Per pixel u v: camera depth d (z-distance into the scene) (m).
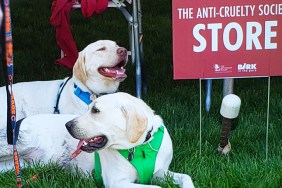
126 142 2.85
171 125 3.91
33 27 7.02
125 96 2.88
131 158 2.93
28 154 3.32
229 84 3.90
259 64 3.31
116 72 3.69
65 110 3.73
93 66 3.66
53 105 3.78
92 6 3.96
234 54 3.30
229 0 3.23
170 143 3.09
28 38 6.53
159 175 3.06
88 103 3.70
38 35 6.66
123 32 6.81
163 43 6.30
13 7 8.03
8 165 3.35
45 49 6.11
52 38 6.53
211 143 3.65
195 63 3.32
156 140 2.97
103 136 2.82
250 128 3.83
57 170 3.23
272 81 4.95
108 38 6.56
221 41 3.29
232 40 3.28
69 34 4.02
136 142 2.86
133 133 2.76
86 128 2.80
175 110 4.20
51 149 3.26
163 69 5.36
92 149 2.83
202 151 3.49
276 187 3.04
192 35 3.28
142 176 2.96
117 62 3.69
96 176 3.11
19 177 2.82
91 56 3.67
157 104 4.37
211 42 3.29
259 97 4.50
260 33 3.27
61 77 5.17
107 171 2.98
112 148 2.91
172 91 4.69
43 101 3.80
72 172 3.23
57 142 3.26
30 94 3.81
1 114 3.53
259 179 3.09
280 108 4.21
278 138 3.69
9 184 3.13
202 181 3.11
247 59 3.30
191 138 3.69
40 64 5.61
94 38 6.57
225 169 3.23
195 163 3.34
